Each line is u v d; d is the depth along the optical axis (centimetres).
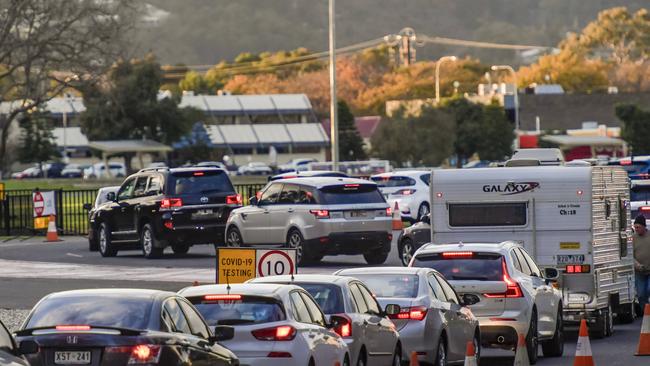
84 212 11694
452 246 4572
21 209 11212
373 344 3728
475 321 4338
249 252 4697
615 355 4788
